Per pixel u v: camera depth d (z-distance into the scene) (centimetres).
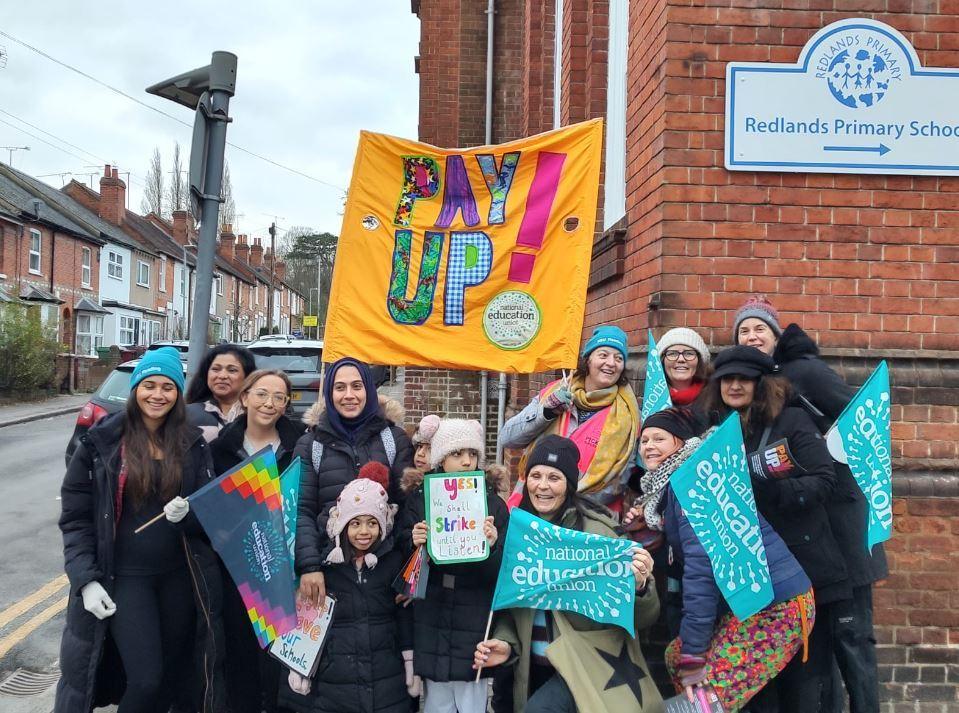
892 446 439
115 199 4459
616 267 529
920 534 430
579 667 323
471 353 472
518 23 1252
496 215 473
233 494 342
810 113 443
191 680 379
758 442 334
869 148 443
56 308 3391
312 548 350
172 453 351
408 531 349
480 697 344
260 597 344
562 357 462
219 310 5894
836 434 343
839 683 374
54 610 593
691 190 443
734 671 319
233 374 466
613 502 392
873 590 428
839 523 353
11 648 523
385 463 377
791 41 443
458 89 1249
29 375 2458
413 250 478
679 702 318
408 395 1216
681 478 311
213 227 500
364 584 347
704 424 349
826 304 445
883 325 445
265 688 399
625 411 398
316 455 374
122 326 4188
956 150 445
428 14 1249
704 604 312
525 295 470
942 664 426
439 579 346
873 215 446
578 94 694
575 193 466
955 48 445
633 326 501
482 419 1181
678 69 443
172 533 350
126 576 345
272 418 402
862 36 442
